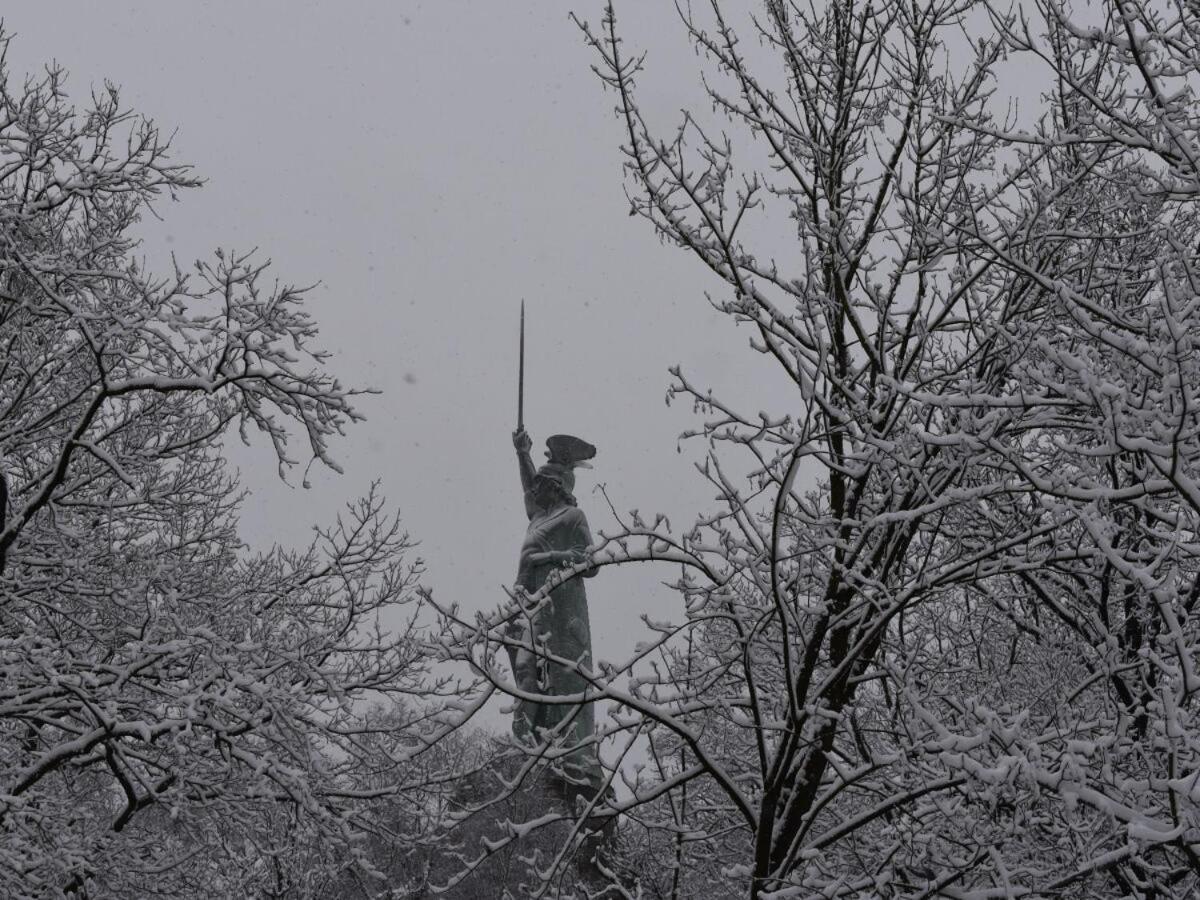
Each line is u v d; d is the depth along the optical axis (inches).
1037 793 439.2
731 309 559.8
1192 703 541.3
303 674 705.0
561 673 1409.9
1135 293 627.5
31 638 634.2
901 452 530.6
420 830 779.4
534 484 1566.2
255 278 611.2
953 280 590.6
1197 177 496.4
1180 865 548.1
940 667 614.9
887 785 578.6
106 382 605.3
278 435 621.9
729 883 590.6
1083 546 606.5
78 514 815.1
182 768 663.1
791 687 507.5
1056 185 589.6
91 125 767.1
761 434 534.3
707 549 560.1
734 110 625.0
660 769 591.5
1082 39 503.5
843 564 538.0
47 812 666.2
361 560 873.5
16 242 685.9
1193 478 489.7
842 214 595.2
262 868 821.9
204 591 792.9
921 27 598.2
